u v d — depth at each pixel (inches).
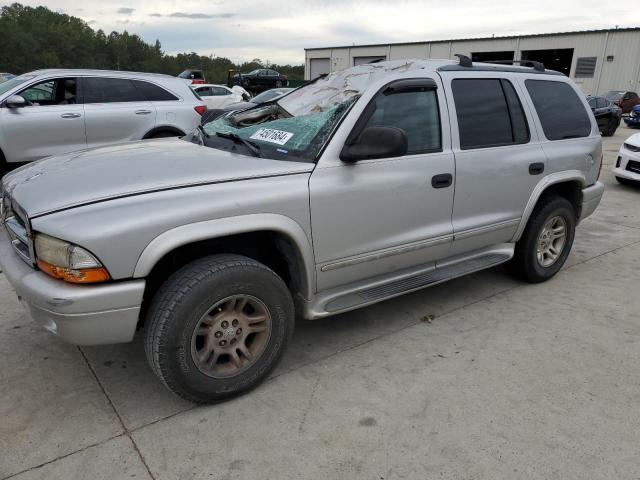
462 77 138.8
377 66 144.6
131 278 91.0
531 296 163.2
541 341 134.2
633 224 254.2
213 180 99.7
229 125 137.7
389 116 122.1
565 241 175.0
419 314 148.9
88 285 88.6
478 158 137.9
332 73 149.0
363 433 98.3
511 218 152.3
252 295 102.6
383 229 122.2
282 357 112.2
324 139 113.5
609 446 95.8
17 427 98.3
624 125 929.5
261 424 100.4
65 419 100.9
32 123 268.1
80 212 89.4
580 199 176.1
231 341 104.2
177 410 104.3
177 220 92.5
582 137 172.7
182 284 94.6
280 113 133.6
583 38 1417.3
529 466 90.6
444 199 132.6
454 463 91.0
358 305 122.4
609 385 115.1
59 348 125.8
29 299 91.4
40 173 108.5
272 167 107.0
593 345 132.6
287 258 111.6
